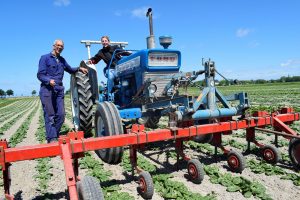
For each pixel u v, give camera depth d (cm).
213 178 489
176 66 661
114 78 754
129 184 484
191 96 473
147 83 619
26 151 363
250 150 648
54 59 622
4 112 2948
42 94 606
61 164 652
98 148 399
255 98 2573
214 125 488
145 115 645
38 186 511
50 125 601
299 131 866
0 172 586
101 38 783
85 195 332
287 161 571
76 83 755
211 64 495
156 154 652
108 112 531
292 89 4119
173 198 421
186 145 739
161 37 650
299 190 443
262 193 425
